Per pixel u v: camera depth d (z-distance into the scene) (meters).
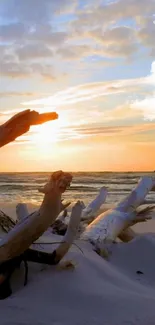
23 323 2.72
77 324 2.72
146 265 4.79
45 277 3.53
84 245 4.96
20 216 4.95
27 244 3.30
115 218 5.82
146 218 6.23
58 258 3.66
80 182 35.88
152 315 2.90
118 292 3.42
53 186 3.26
